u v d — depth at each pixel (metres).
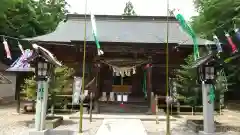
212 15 24.78
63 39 19.52
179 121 15.67
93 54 18.61
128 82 20.48
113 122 14.30
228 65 23.95
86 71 19.17
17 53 29.78
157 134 11.76
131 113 17.75
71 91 18.80
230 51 22.61
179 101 18.91
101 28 21.73
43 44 19.31
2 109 19.98
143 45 18.23
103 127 12.95
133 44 18.09
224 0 23.28
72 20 23.17
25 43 27.42
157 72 19.80
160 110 18.11
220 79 13.80
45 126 11.78
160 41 18.70
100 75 20.38
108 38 18.97
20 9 28.77
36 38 19.69
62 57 19.91
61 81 13.96
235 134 11.92
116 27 22.16
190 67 12.56
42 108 10.89
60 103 14.84
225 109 23.59
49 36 20.30
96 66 18.62
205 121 10.84
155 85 19.70
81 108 11.52
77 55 19.56
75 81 16.56
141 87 20.38
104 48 18.61
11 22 28.50
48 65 11.13
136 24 22.91
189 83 13.91
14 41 29.00
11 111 18.86
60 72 13.84
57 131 11.69
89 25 22.33
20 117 15.97
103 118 15.82
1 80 9.25
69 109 18.89
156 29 22.19
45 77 11.02
